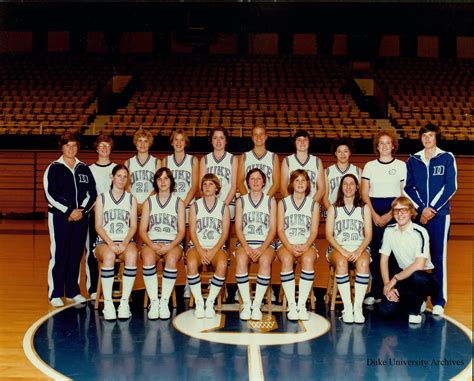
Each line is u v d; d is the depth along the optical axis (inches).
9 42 669.3
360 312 159.6
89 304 179.3
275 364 122.3
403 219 159.8
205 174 177.0
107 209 168.4
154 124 459.8
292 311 161.6
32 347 133.3
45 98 525.3
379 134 180.1
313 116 490.0
